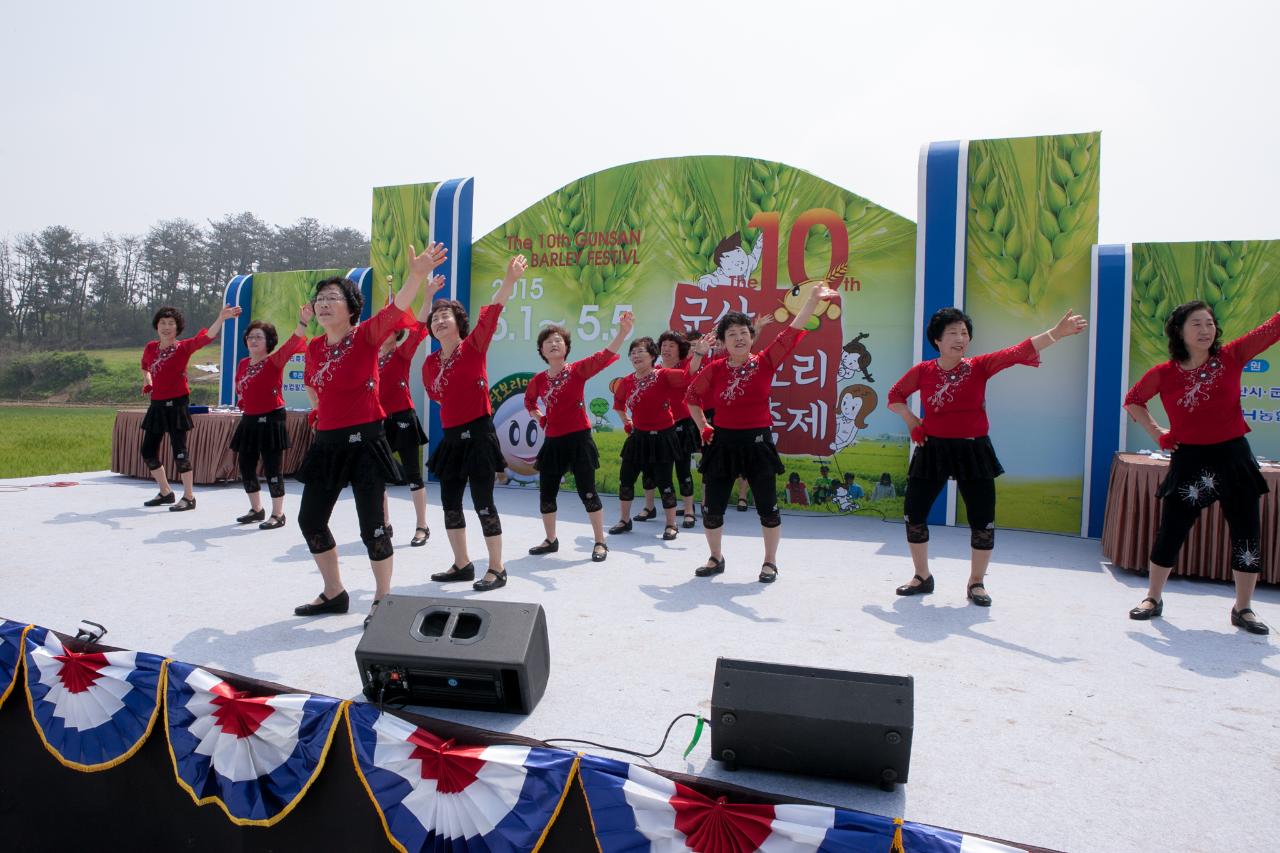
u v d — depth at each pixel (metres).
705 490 4.94
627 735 2.64
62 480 8.68
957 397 4.34
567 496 8.13
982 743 2.66
